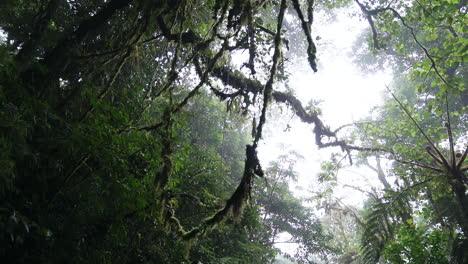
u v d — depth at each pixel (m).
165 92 4.78
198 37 5.93
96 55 5.28
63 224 3.68
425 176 8.07
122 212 4.07
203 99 10.64
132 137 3.83
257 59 5.70
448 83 6.61
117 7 5.61
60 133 3.84
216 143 11.74
